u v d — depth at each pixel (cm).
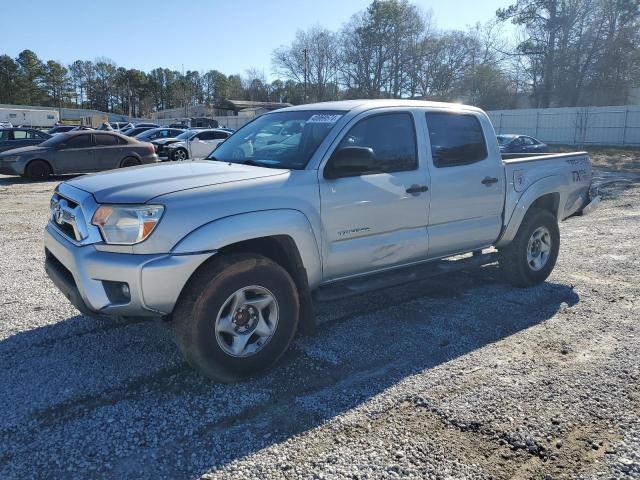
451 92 6009
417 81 6191
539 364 391
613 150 3084
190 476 267
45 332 442
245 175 373
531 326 466
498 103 5456
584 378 369
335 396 344
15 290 551
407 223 446
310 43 6706
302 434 302
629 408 331
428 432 305
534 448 290
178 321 338
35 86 10931
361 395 346
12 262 665
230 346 356
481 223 512
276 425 312
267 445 292
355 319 480
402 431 306
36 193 1340
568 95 4406
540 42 4444
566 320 480
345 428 308
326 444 293
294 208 371
